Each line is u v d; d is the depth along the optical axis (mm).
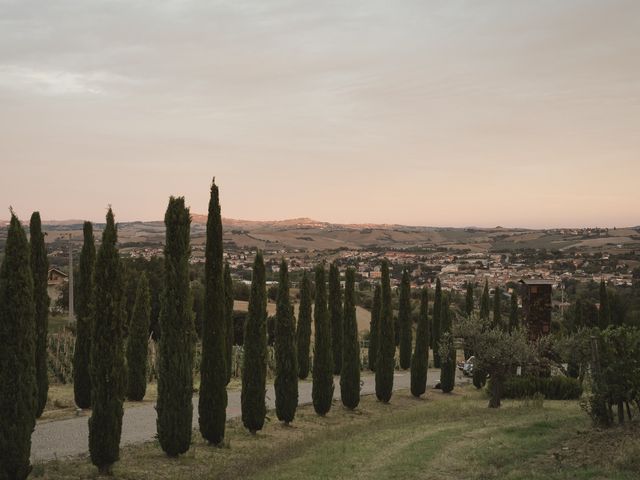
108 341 19266
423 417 31188
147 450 22750
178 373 21609
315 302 34250
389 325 40500
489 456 19656
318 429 30125
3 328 16734
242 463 20828
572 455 18688
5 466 16500
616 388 23141
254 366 27094
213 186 24531
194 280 89438
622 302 72812
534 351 37406
